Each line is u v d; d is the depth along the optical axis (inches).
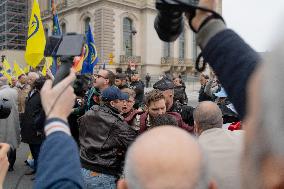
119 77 292.2
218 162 82.6
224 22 45.1
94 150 142.9
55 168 40.2
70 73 48.5
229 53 41.7
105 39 1658.5
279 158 25.0
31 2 2290.8
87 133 146.4
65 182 39.1
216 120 105.1
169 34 45.8
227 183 80.1
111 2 1681.8
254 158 26.5
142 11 1812.3
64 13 1904.5
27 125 270.8
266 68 25.4
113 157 142.6
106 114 144.3
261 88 26.0
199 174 32.3
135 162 33.0
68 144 42.2
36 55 301.0
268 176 25.7
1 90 292.5
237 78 39.5
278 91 24.5
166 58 1882.4
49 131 43.6
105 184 141.9
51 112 44.8
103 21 1658.5
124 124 144.6
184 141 33.9
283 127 24.5
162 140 33.7
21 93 398.6
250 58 39.7
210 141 91.7
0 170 63.9
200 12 44.5
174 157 32.1
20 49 2297.0
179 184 31.4
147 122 167.0
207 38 44.4
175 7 42.2
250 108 28.0
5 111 125.6
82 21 1793.8
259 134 26.1
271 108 24.9
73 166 40.8
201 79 395.2
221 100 225.3
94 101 224.1
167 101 213.8
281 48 24.4
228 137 91.4
